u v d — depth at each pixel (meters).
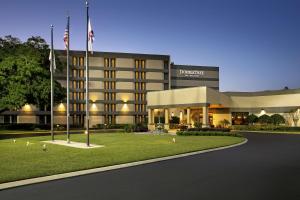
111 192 11.70
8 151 24.25
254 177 14.32
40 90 58.69
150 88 87.94
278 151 25.08
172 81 92.88
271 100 69.06
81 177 14.62
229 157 21.34
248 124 68.12
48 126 71.81
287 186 12.52
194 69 95.00
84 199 10.79
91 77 83.94
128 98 86.12
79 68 83.38
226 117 68.62
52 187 12.62
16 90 55.91
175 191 11.79
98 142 32.62
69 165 17.44
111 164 17.89
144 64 88.12
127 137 40.47
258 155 22.45
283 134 50.69
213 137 40.66
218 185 12.73
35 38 66.25
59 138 38.50
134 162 18.88
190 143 31.41
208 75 96.31
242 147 28.52
